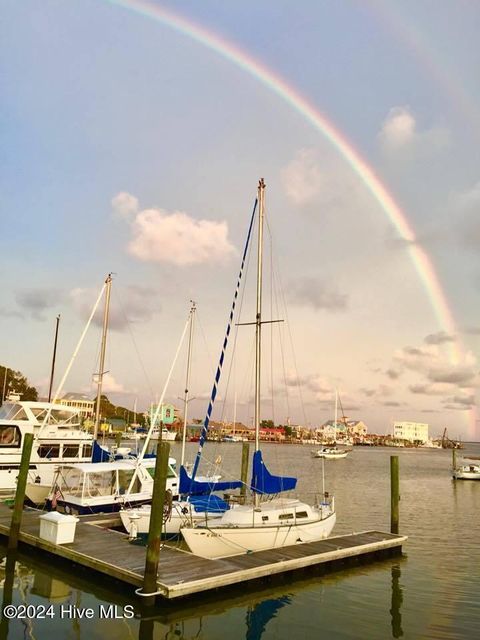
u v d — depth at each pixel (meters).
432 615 16.45
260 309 24.56
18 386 92.50
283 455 137.12
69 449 32.91
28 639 13.76
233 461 92.88
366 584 19.38
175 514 22.16
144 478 27.31
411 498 49.28
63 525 19.42
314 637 14.55
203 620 15.43
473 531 32.34
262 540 20.23
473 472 70.38
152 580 15.40
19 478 20.95
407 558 23.70
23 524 22.41
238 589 17.33
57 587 17.41
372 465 104.38
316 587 18.73
